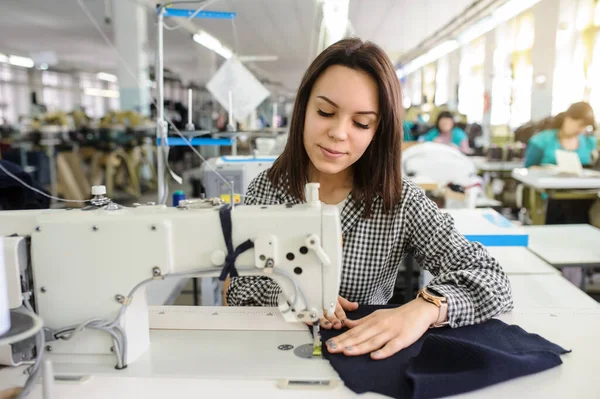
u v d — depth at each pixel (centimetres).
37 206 196
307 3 519
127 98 741
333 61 91
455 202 346
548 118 475
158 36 167
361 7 566
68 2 670
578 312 98
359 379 71
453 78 755
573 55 497
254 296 110
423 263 111
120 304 79
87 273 79
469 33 532
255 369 76
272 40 829
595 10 455
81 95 1528
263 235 80
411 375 68
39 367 68
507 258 174
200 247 81
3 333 62
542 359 75
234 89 207
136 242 79
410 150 367
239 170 210
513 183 496
